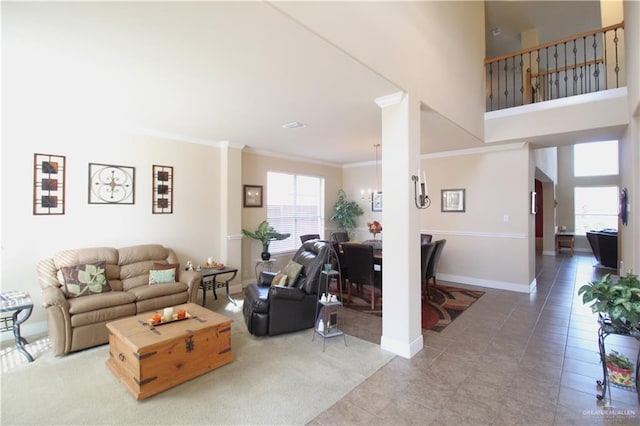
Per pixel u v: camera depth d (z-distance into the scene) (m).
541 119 4.54
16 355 2.92
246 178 5.69
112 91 2.91
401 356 2.91
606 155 9.95
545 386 2.41
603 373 2.38
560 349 3.06
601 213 10.09
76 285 3.23
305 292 3.54
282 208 6.44
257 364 2.76
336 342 3.23
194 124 4.06
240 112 3.56
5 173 3.24
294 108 3.41
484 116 5.02
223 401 2.23
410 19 2.96
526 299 4.80
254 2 1.68
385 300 3.05
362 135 4.67
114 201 4.02
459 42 4.05
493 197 5.50
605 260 7.49
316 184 7.26
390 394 2.31
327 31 2.05
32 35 1.98
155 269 3.96
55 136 3.56
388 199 3.03
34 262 3.42
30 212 3.39
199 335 2.58
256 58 2.30
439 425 1.98
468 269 5.79
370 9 2.43
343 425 1.98
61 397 2.28
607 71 4.99
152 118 3.77
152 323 2.65
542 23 6.22
